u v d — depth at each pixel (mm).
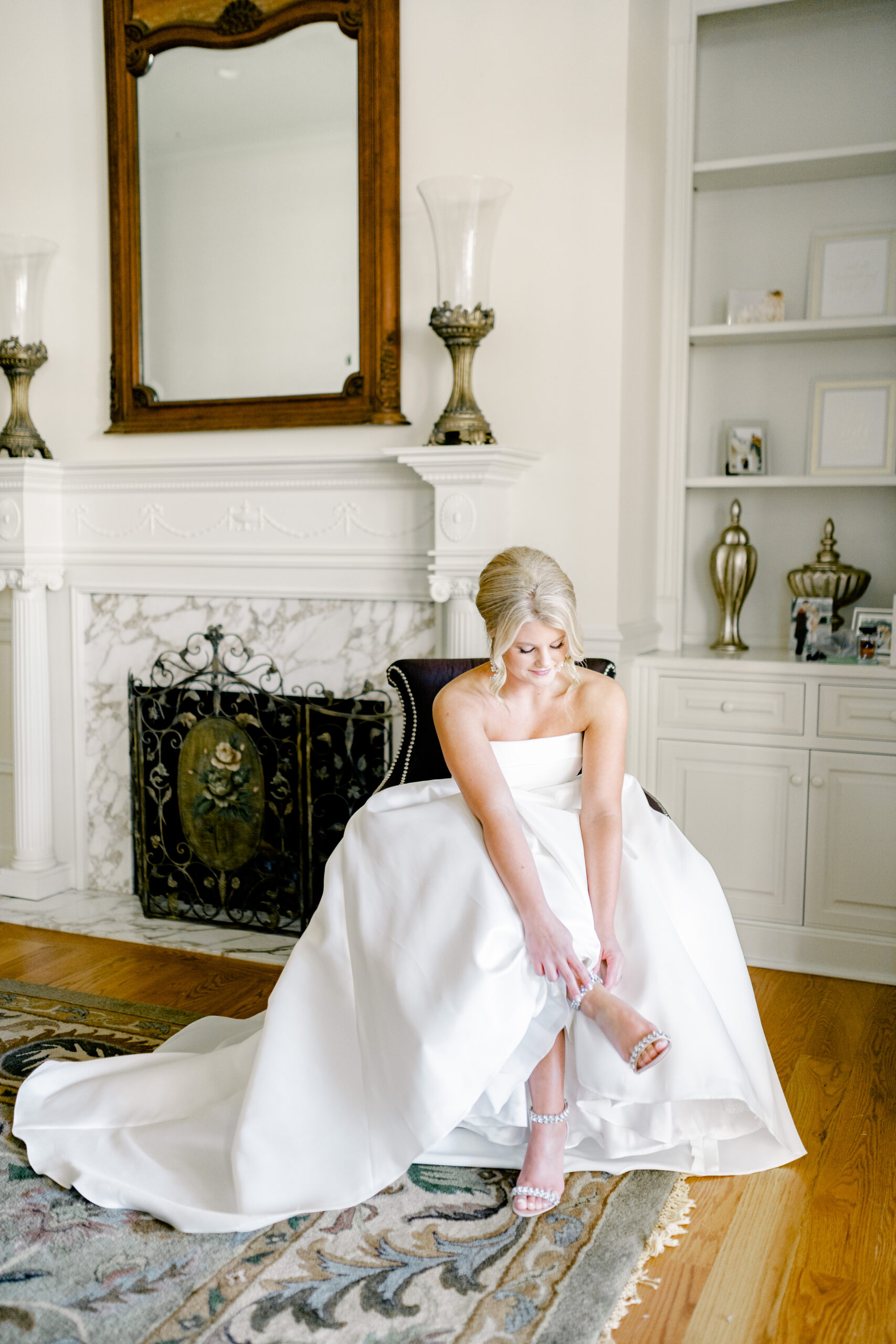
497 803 2047
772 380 3713
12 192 3975
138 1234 1905
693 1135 2133
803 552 3725
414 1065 1850
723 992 2145
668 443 3682
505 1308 1711
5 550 3818
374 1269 1807
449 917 1969
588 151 3211
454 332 3182
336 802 3504
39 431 4020
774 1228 1942
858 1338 1660
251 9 3545
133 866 3955
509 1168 2121
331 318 3562
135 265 3775
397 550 3447
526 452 3240
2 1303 1716
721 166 3504
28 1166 2129
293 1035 2018
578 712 2258
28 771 3934
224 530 3693
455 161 3383
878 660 3240
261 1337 1642
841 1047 2707
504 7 3277
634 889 2088
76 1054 2625
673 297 3627
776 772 3264
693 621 3895
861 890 3188
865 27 3525
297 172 3561
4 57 3932
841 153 3334
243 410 3670
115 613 3896
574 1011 2020
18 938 3520
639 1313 1713
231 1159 1979
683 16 3539
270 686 3684
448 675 2650
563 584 2154
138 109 3736
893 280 3492
